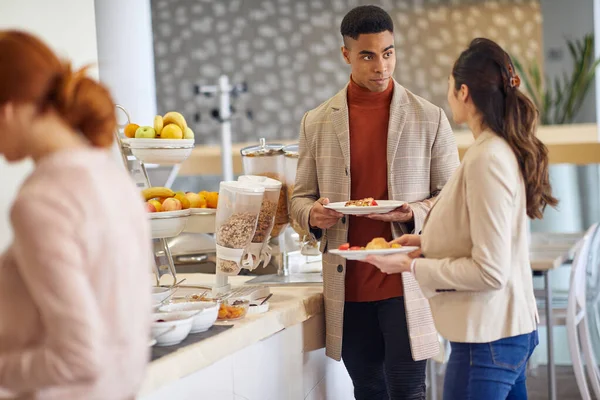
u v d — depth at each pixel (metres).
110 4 4.11
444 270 1.98
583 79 9.44
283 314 2.36
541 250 4.12
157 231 2.35
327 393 2.84
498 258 1.93
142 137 2.40
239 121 11.20
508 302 2.01
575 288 3.85
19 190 1.26
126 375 1.30
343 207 2.38
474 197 1.95
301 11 11.09
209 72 11.20
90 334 1.21
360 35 2.53
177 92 11.24
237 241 2.44
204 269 3.30
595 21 10.64
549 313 3.84
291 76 11.16
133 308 1.31
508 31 10.87
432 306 2.07
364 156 2.64
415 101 2.64
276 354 2.36
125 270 1.29
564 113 9.47
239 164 6.04
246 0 11.12
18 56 1.27
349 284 2.66
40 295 1.21
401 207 2.44
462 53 2.07
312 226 2.66
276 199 2.59
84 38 2.57
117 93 4.14
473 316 1.99
